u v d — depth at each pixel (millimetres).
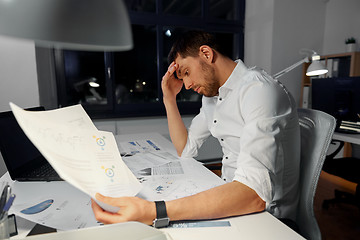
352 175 1609
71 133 597
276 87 761
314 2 3133
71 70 2773
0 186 758
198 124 1149
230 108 948
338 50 3145
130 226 424
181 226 540
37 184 779
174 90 1163
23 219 571
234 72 912
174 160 1049
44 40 281
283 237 502
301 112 948
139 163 997
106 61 2844
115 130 2611
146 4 3061
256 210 597
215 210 556
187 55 873
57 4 275
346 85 1888
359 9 2936
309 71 1896
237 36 3383
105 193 533
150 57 3318
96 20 300
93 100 2951
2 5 260
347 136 1689
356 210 1964
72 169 497
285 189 775
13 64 2047
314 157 798
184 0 3459
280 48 3006
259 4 3072
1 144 761
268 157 638
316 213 1921
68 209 599
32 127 483
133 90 3395
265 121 672
